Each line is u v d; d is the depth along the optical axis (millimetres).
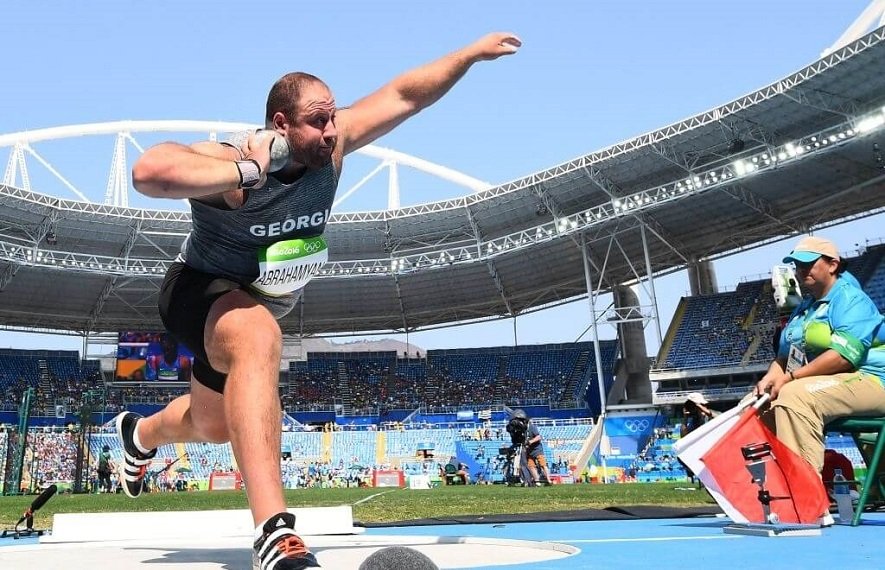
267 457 2635
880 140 37906
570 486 26312
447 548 4422
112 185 54750
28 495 27562
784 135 40469
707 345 48156
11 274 49406
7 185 42500
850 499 5230
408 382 59625
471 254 51031
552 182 45719
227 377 2832
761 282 50812
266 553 2445
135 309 57125
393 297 58250
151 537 6176
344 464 49969
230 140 3064
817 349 5348
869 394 5082
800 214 45406
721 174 40688
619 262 52219
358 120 3543
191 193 2553
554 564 3275
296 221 3225
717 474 5012
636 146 41000
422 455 49062
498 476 45719
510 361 59844
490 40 3725
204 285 3225
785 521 4816
